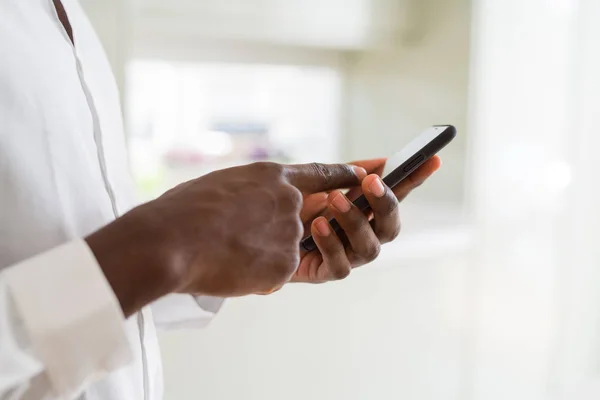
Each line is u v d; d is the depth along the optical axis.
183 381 1.23
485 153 1.58
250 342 1.29
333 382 1.41
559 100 1.62
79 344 0.34
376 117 1.84
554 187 1.64
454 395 1.60
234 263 0.41
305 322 1.35
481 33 1.53
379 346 1.46
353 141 1.91
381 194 0.58
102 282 0.35
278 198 0.43
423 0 1.67
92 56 0.63
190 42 1.61
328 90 1.87
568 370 1.70
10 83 0.44
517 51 1.57
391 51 1.77
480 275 1.58
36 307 0.34
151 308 0.70
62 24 0.56
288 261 0.43
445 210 1.65
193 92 1.65
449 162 1.67
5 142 0.43
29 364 0.34
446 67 1.64
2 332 0.33
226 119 1.72
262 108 1.77
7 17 0.47
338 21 1.56
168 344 1.20
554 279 1.67
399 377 1.51
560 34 1.60
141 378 0.54
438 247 1.50
